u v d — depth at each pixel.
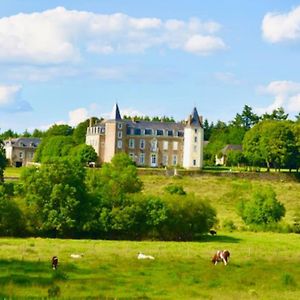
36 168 89.62
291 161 165.25
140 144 179.62
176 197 92.50
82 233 88.12
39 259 54.34
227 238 89.62
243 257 62.56
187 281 46.25
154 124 183.75
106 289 42.00
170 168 165.62
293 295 42.16
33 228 86.06
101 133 180.25
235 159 183.62
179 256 60.75
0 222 84.50
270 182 153.88
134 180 100.56
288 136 165.25
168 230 89.56
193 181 148.12
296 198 139.88
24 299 36.84
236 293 42.06
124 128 178.00
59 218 85.44
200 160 177.62
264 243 82.56
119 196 90.19
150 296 39.97
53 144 193.38
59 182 87.56
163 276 48.12
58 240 78.69
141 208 89.06
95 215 87.81
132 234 89.25
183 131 183.50
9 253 59.31
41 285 41.91
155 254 62.00
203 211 90.56
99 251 63.19
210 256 62.38
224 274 49.97
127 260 55.50
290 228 101.31
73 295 39.22
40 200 86.06
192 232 89.81
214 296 40.59
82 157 171.38
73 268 50.31
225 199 135.12
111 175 97.56
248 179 154.50
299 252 70.31
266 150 165.38
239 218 114.12
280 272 51.84
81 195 88.25
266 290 44.12
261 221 102.31
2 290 39.81
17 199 88.06
